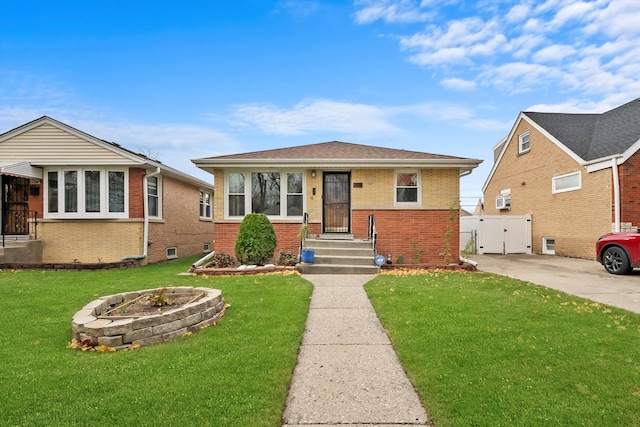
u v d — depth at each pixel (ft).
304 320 17.03
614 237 31.63
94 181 39.81
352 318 17.51
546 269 35.27
